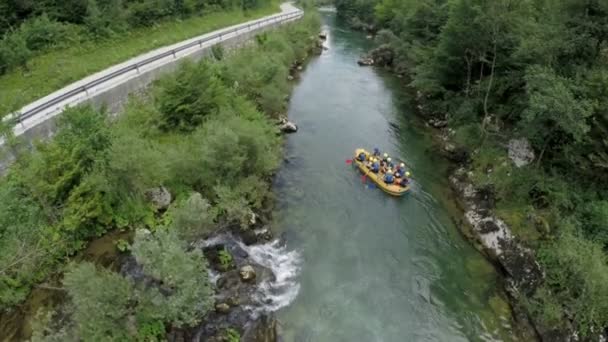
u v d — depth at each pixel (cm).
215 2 5419
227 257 1784
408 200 2412
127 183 1711
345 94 3997
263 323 1566
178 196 1934
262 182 2253
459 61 3083
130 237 1653
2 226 1285
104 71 2864
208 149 1978
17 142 1672
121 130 1959
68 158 1545
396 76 4591
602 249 1617
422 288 1822
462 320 1673
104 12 3588
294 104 3684
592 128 1820
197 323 1426
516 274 1817
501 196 2150
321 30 6731
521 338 1588
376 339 1573
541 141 2027
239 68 3191
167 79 2408
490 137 2595
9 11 2989
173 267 1293
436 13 3969
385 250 2034
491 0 2441
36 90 2419
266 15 6347
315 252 1989
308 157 2817
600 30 1841
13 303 1289
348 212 2294
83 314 1164
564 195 1847
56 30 3031
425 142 3069
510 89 2609
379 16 6219
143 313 1284
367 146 2998
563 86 1745
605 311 1446
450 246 2072
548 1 2339
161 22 4209
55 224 1495
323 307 1692
